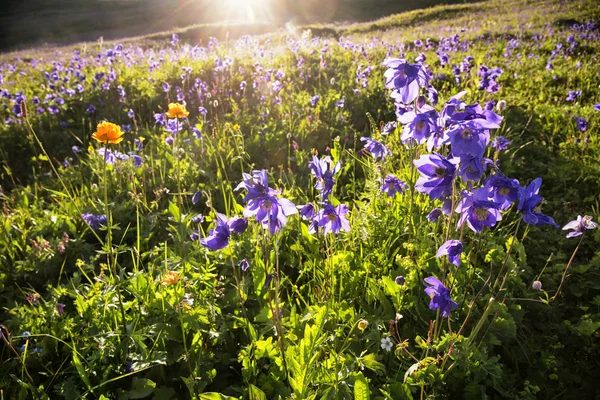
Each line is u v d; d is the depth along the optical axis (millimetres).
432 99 957
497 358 692
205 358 752
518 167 1421
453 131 527
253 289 910
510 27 4891
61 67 3480
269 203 572
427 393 694
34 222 1255
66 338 819
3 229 1172
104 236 1227
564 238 1103
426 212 1024
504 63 2736
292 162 1590
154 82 2607
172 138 1538
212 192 1384
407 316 822
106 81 2559
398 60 643
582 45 3227
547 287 967
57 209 1330
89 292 865
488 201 514
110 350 736
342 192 1318
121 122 2225
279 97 2010
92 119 2248
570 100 1959
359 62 2701
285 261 1021
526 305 898
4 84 3303
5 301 1026
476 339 778
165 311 793
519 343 799
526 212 543
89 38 11453
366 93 2092
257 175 600
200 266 910
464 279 833
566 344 845
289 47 3594
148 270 973
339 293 841
